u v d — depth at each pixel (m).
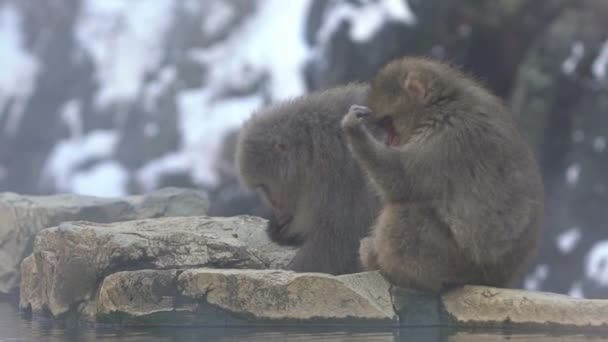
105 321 14.34
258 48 45.09
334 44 40.44
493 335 13.15
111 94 46.53
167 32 49.09
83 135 46.34
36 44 50.16
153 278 14.21
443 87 14.48
